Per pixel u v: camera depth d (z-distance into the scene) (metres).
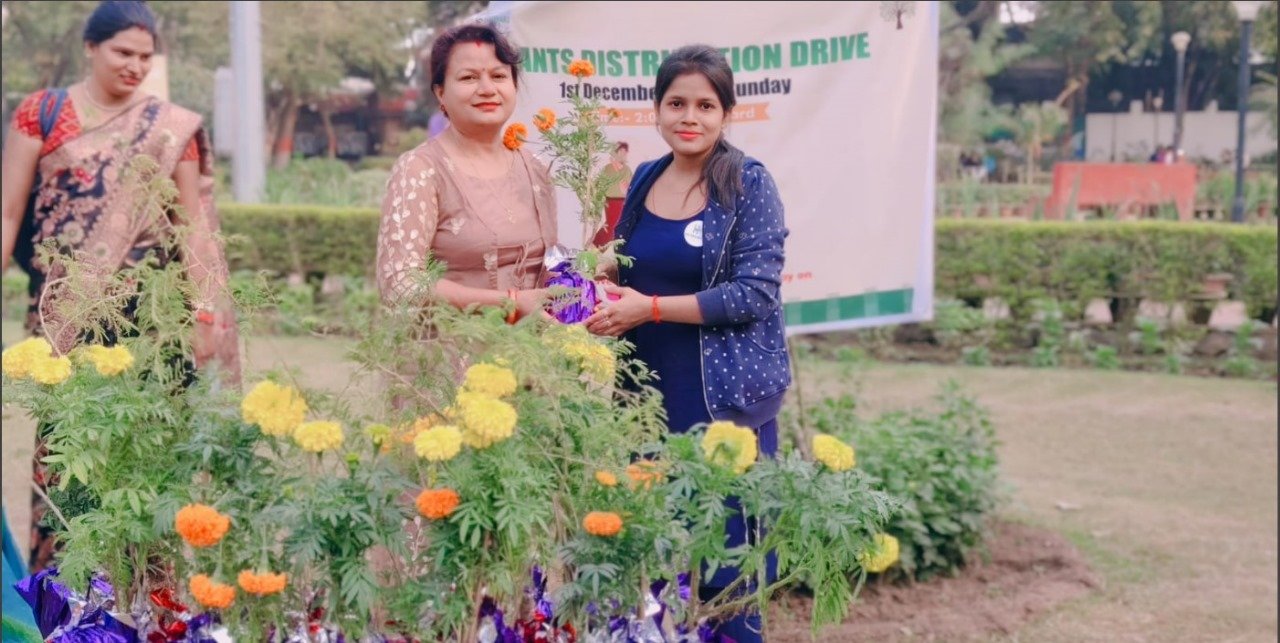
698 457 2.43
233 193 12.38
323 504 2.19
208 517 2.14
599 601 2.37
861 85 4.50
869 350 9.89
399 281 2.87
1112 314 10.09
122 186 3.76
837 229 4.57
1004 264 9.91
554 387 2.35
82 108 3.83
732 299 3.08
